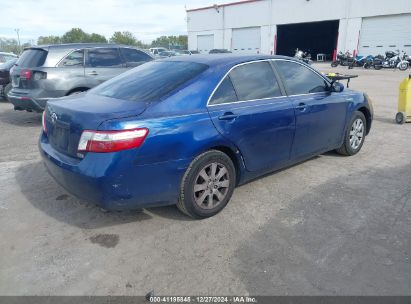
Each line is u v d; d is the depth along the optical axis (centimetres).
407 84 760
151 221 349
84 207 379
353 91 532
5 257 293
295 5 3256
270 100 392
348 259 288
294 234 325
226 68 363
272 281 263
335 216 358
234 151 357
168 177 311
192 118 319
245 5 3650
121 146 282
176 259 290
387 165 504
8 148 594
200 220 351
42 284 262
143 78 371
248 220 351
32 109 721
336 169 487
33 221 350
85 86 739
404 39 2670
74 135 302
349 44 2969
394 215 359
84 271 276
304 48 4066
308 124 436
